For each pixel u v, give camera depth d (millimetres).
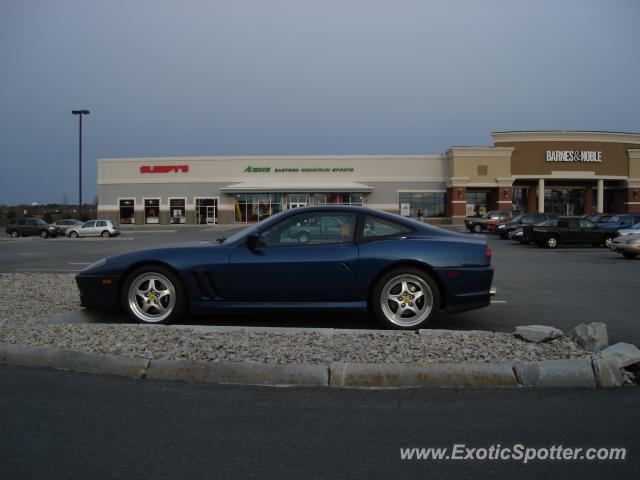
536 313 7094
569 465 2951
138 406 3771
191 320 6406
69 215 62938
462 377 4172
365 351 4641
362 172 49562
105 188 50375
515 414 3627
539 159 47844
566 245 23984
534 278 11156
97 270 5938
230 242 5973
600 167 48062
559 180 49719
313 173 49781
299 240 5867
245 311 5848
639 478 2824
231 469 2881
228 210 49375
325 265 5680
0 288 8570
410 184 49375
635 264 14500
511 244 24953
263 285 5723
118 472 2852
